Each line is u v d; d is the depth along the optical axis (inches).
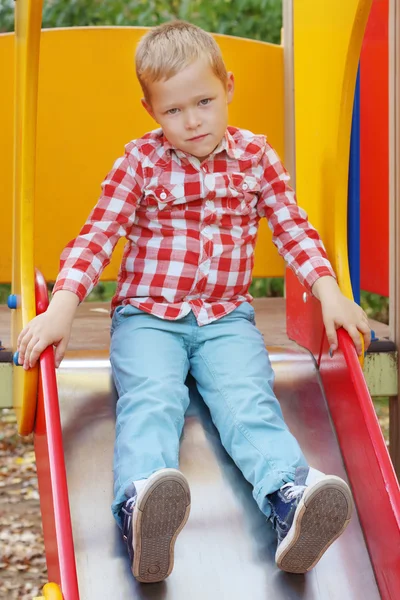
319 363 82.7
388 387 92.0
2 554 143.2
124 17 223.6
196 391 78.9
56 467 61.1
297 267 78.0
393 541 63.7
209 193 76.8
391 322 92.8
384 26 109.3
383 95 110.7
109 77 113.0
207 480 70.6
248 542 66.8
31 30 69.1
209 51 73.1
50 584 56.2
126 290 77.9
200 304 76.9
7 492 173.8
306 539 60.7
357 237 83.8
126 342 75.1
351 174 83.2
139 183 76.8
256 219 81.1
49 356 67.6
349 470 73.6
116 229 75.7
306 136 89.0
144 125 114.0
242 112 117.9
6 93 112.5
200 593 63.2
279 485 65.1
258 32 220.5
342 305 74.4
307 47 88.0
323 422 77.9
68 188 113.3
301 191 91.4
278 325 104.8
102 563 64.0
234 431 70.2
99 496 68.2
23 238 74.1
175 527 58.9
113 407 75.5
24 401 69.8
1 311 117.7
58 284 71.3
